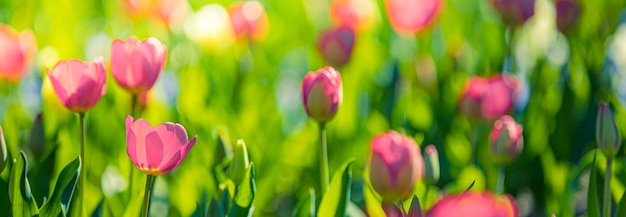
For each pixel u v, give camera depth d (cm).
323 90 176
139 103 207
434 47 294
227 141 187
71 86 168
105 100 225
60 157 207
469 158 221
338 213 174
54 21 330
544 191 229
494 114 210
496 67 262
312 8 354
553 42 281
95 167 215
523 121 237
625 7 320
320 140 179
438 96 244
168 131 158
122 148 206
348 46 234
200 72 249
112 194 192
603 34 292
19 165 169
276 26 330
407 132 226
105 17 349
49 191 186
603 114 174
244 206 170
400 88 242
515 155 194
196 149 205
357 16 264
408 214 160
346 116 231
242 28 253
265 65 270
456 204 145
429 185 183
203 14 266
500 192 196
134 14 287
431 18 249
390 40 299
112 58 176
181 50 281
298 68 290
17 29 321
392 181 166
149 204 179
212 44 264
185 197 199
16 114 227
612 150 175
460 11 338
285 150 226
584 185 233
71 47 287
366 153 226
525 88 240
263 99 245
